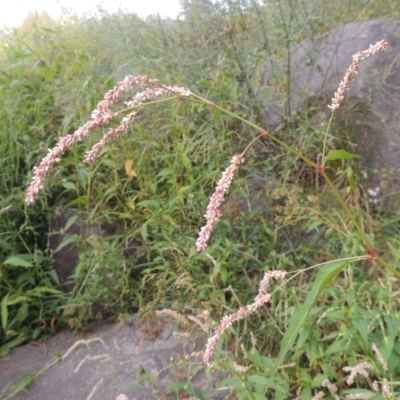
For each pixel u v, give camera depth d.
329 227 2.41
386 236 2.35
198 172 2.71
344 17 3.04
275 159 2.70
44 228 2.94
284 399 1.68
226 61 2.92
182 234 2.50
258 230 2.47
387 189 2.58
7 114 3.20
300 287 2.16
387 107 2.66
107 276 2.50
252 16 3.13
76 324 2.54
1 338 2.58
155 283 2.49
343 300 1.87
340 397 1.63
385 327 1.76
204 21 3.22
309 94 2.81
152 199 2.68
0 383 2.29
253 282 2.31
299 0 3.00
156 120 2.93
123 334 2.44
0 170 2.97
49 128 3.25
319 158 2.72
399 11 3.03
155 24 3.44
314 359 1.76
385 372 1.53
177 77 2.97
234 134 2.84
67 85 3.30
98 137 2.82
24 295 2.57
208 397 1.87
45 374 2.28
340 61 2.88
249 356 1.79
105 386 2.10
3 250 2.67
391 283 1.81
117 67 3.36
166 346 2.24
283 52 2.89
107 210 2.71
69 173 2.92
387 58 2.74
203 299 2.30
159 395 1.87
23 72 3.63
